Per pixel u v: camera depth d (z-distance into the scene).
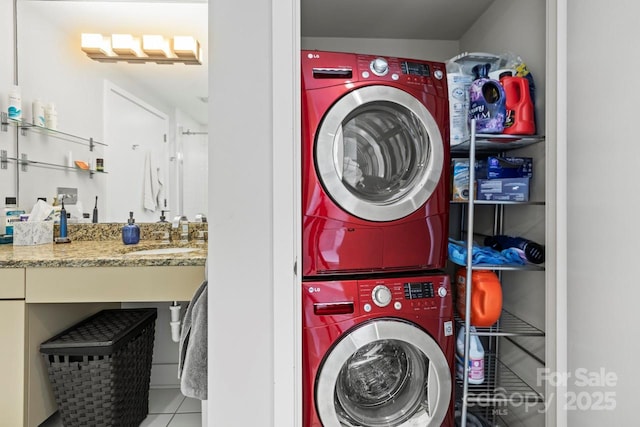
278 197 1.14
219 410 1.16
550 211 1.32
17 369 1.57
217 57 1.13
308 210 1.29
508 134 1.42
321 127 1.29
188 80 2.31
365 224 1.33
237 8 1.13
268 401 1.17
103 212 2.30
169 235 2.27
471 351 1.52
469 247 1.37
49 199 2.24
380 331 1.28
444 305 1.37
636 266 0.99
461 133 1.54
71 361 1.64
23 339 1.58
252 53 1.14
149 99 2.30
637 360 0.99
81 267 1.61
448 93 1.47
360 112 1.37
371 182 1.39
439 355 1.33
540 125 1.46
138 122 2.30
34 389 1.63
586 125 1.18
